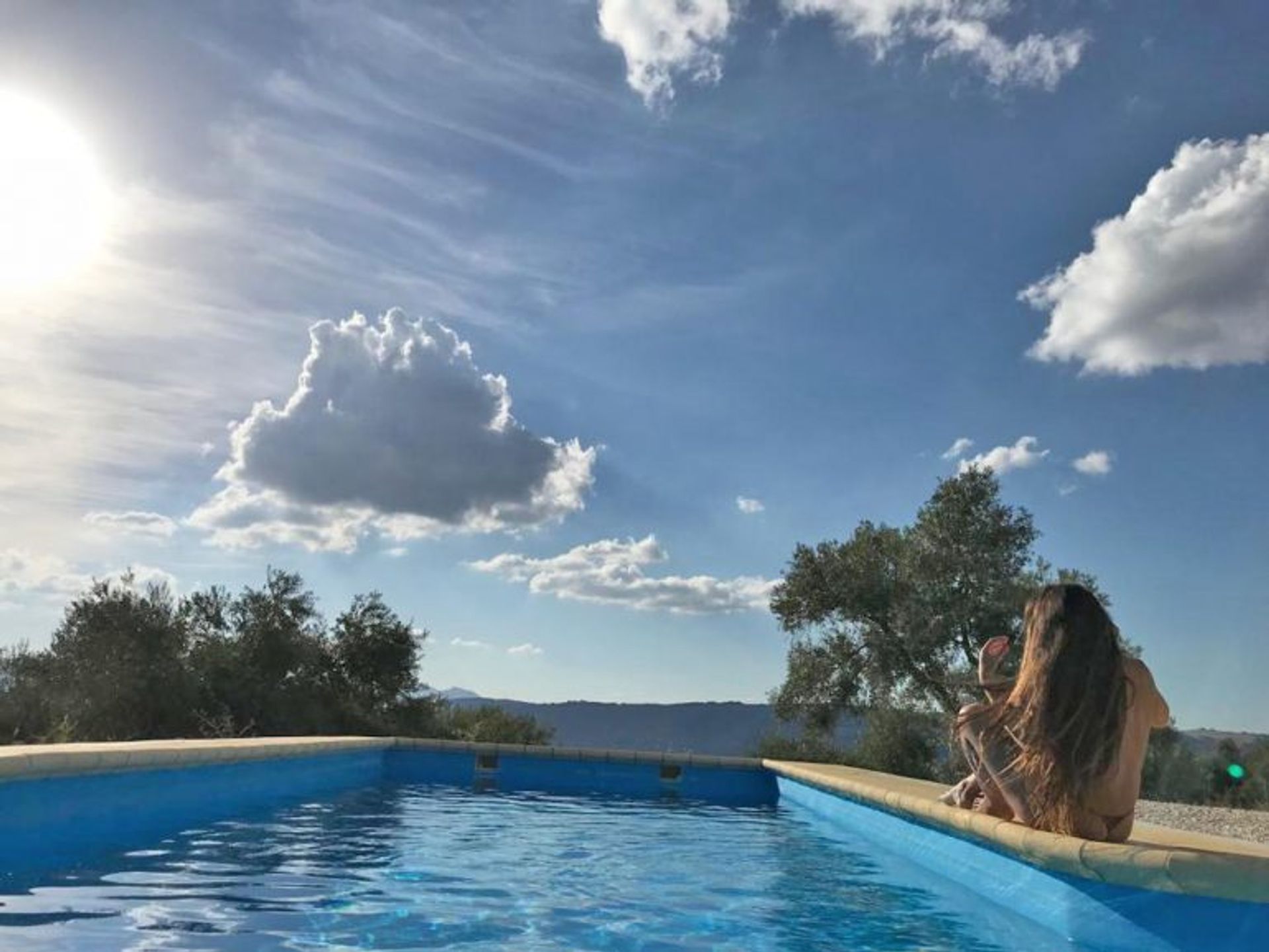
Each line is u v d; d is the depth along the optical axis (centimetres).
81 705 1723
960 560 2059
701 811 1009
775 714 2167
